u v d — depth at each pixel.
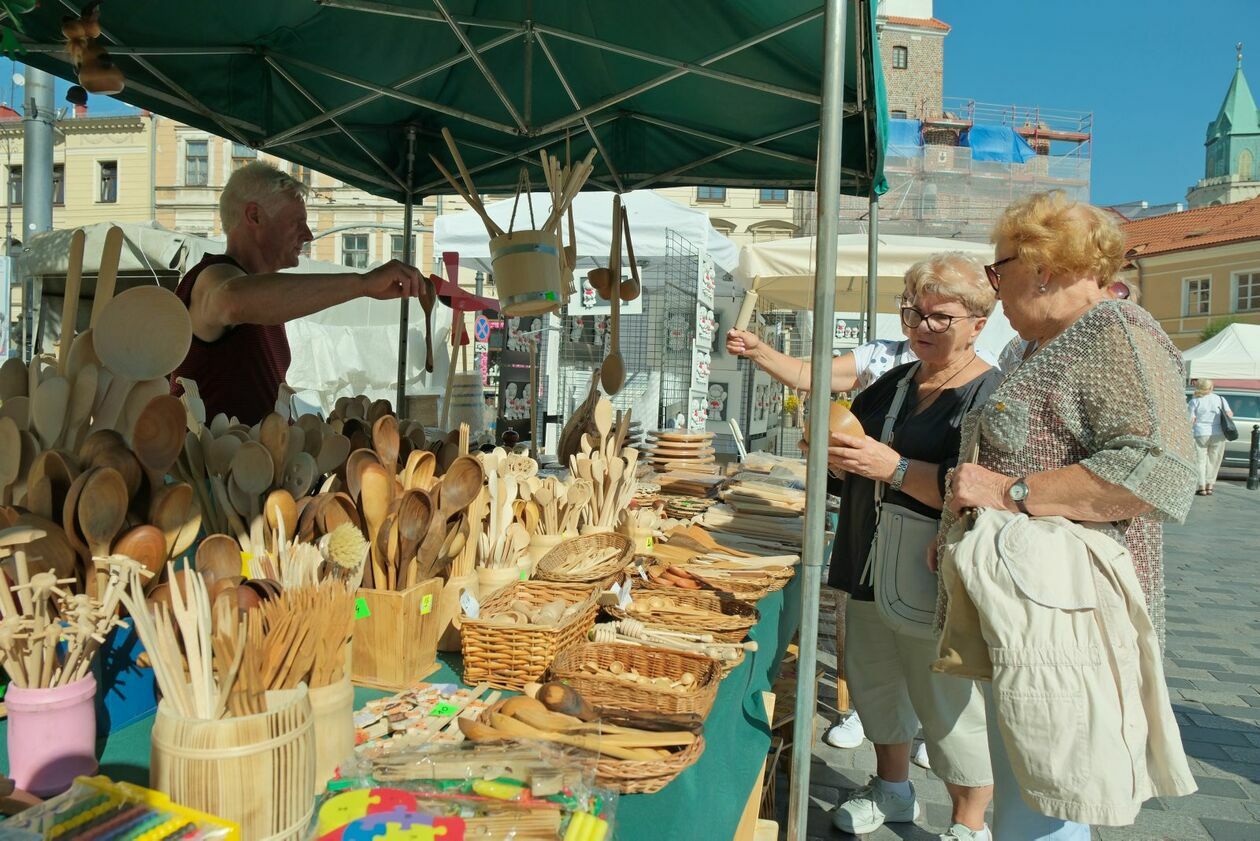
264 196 2.18
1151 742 1.39
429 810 0.87
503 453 2.27
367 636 1.37
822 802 2.79
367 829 0.81
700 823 1.11
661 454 4.11
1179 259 31.19
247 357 2.20
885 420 2.33
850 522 2.40
